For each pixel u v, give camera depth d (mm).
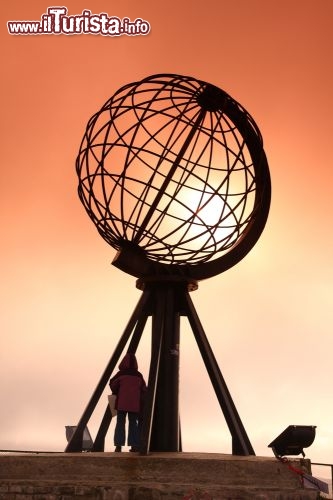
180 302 8727
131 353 8375
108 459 6652
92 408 8148
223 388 8102
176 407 8211
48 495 6324
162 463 6605
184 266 8695
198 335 8391
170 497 6234
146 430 7340
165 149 8266
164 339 8461
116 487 6273
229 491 6289
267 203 8820
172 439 8047
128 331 8414
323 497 7281
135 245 8555
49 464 6648
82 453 7426
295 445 6859
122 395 8008
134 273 8664
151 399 7652
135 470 6570
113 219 8344
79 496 6297
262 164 8719
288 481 6605
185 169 8141
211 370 8188
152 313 8766
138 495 6254
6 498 6375
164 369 8336
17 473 6633
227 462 6602
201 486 6297
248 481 6555
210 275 8758
